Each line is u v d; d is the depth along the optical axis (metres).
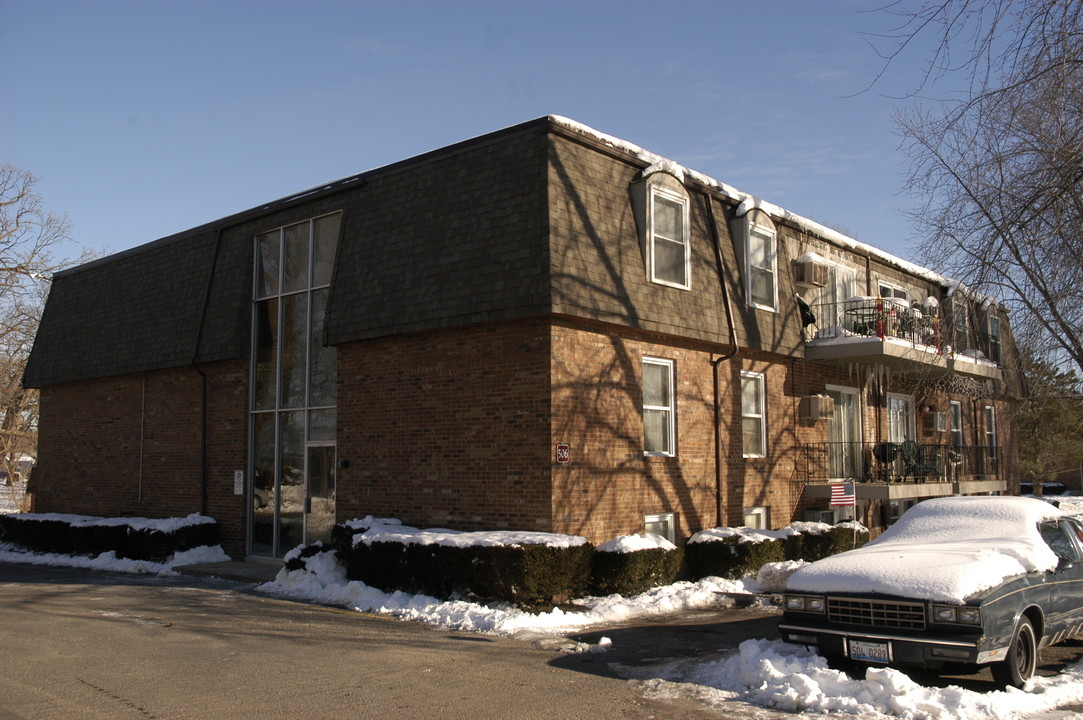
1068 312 11.57
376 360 15.59
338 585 13.73
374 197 16.06
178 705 7.21
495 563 12.08
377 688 7.91
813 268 19.16
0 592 14.00
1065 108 10.70
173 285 20.22
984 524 9.77
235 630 10.68
